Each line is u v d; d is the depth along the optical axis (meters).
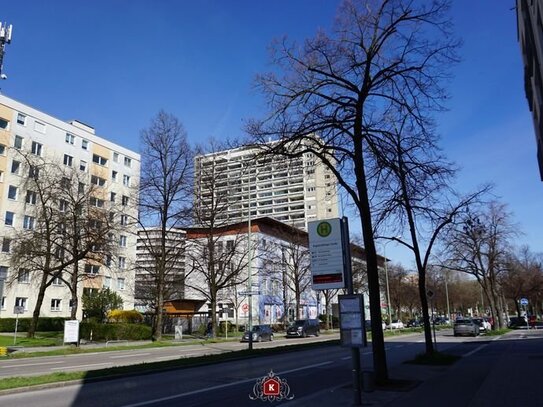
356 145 13.61
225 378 14.95
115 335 38.84
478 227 38.25
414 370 15.92
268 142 14.65
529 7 23.30
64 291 58.03
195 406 10.05
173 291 46.69
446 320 92.50
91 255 37.56
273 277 60.19
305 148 14.73
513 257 55.28
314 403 9.88
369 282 13.01
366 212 13.27
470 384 12.53
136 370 15.91
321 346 30.00
